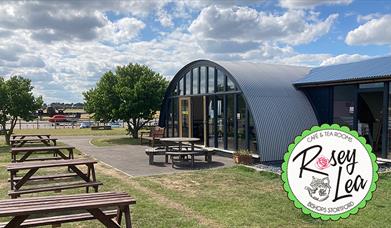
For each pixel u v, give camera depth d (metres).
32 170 7.35
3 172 10.48
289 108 13.21
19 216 4.54
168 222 6.07
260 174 10.02
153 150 12.57
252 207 6.94
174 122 18.45
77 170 7.84
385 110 11.24
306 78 14.30
